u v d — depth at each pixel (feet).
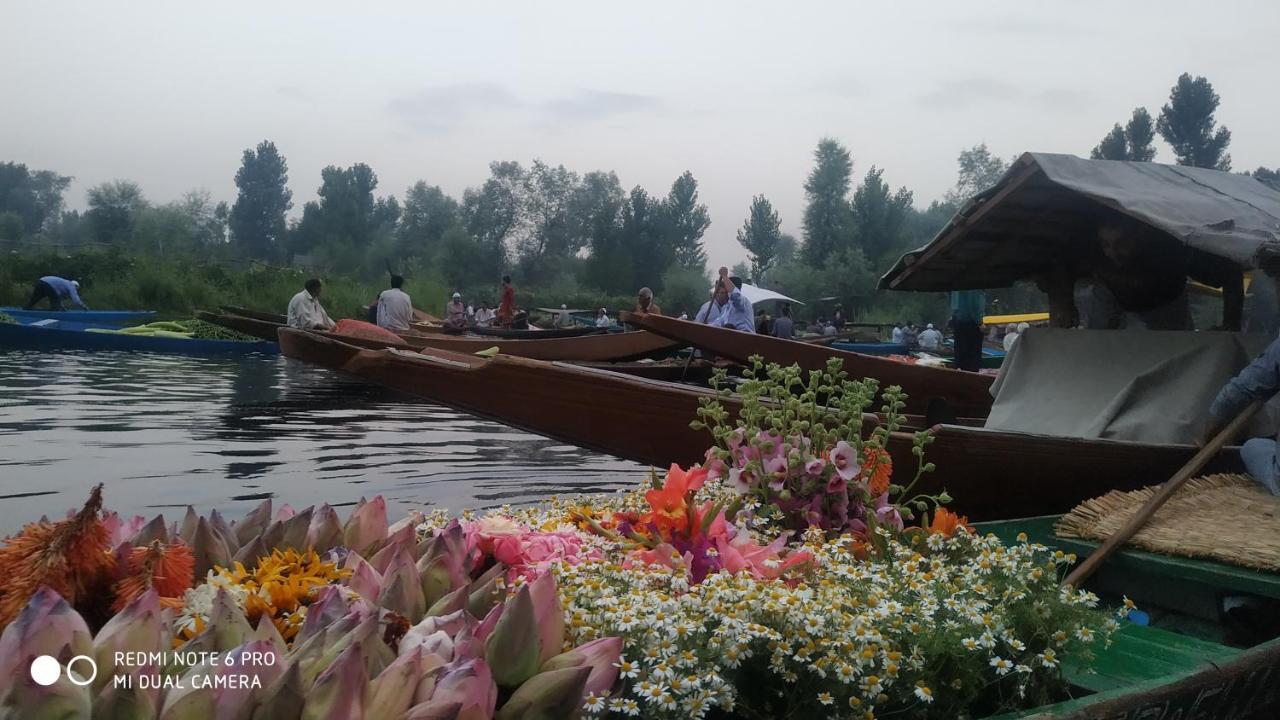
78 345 64.54
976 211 16.94
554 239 323.57
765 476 9.66
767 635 6.18
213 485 22.72
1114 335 16.65
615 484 24.97
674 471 8.19
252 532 7.98
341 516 19.47
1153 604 10.73
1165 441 15.40
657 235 283.59
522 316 87.04
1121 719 6.51
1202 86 213.87
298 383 50.65
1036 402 17.31
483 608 6.54
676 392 16.08
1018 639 7.20
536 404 17.60
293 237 352.69
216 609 5.34
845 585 7.43
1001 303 124.88
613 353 46.34
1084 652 7.47
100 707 4.43
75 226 451.12
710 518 8.07
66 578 5.74
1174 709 6.92
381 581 6.52
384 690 4.82
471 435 34.17
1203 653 8.07
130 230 249.75
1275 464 12.60
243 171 381.19
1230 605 9.81
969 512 14.23
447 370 18.29
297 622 6.09
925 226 316.81
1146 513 10.75
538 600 5.77
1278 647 7.90
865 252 228.63
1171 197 15.31
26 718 4.27
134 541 6.91
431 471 26.02
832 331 104.88
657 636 6.05
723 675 6.31
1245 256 13.33
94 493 5.90
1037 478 14.19
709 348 28.32
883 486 10.12
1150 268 16.47
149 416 35.40
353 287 122.52
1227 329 16.49
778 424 9.99
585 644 5.82
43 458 25.63
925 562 8.66
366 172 358.23
